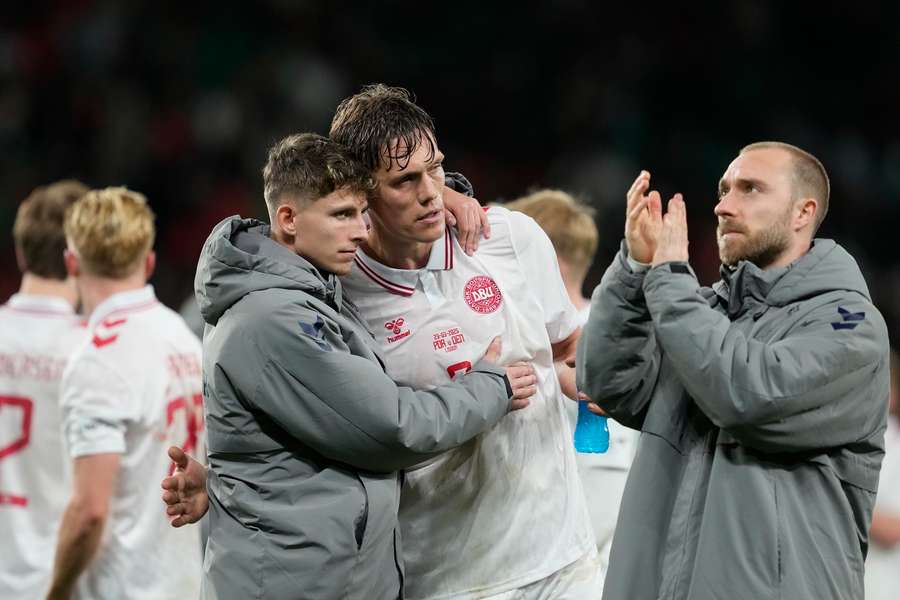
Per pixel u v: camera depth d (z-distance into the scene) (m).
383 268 12.26
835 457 11.05
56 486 15.66
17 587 15.40
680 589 11.02
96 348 14.34
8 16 44.81
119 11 45.69
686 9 53.03
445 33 50.91
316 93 45.69
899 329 43.75
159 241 40.34
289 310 11.09
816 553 10.69
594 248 16.44
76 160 41.75
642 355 11.59
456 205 12.62
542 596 12.66
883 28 55.19
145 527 14.52
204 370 11.64
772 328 11.13
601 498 15.48
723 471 11.00
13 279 38.09
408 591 12.79
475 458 12.55
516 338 12.59
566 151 48.66
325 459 11.36
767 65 53.25
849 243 48.06
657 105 51.22
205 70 45.31
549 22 51.81
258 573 11.02
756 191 11.41
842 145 51.72
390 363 12.34
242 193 42.12
